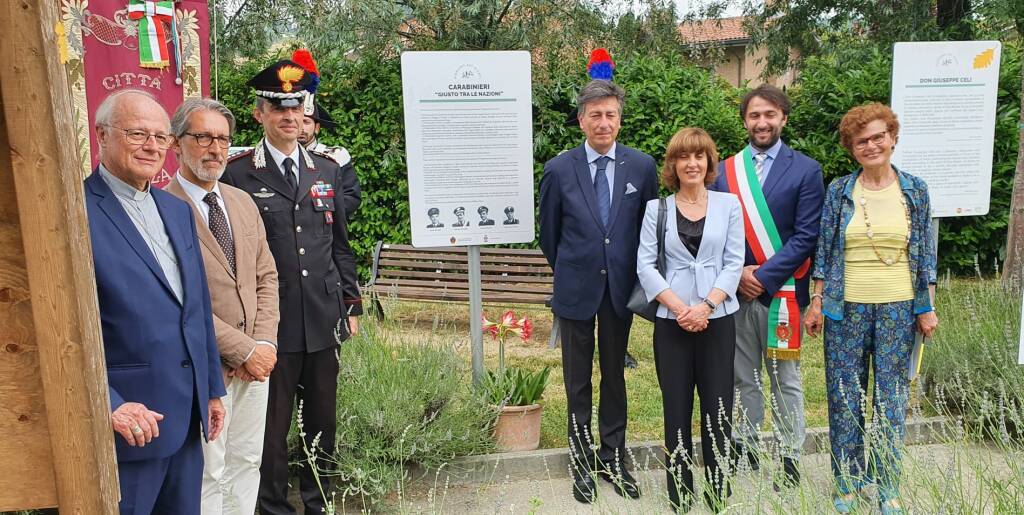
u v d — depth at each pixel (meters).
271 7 12.76
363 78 8.95
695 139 3.64
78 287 1.66
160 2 3.91
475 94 4.47
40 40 1.56
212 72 9.27
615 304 3.89
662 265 3.74
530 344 7.04
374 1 10.06
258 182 3.40
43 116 1.59
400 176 9.00
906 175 3.63
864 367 3.75
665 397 3.75
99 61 3.70
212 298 2.97
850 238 3.62
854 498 3.15
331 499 3.80
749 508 2.92
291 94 3.34
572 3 10.82
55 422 1.69
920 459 3.21
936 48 4.92
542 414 5.10
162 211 2.61
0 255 1.67
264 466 3.44
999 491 2.87
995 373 4.54
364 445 3.92
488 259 7.62
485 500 4.02
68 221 1.63
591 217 3.90
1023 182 6.91
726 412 3.70
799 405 4.05
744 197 3.94
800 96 9.30
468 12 10.48
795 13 12.30
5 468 1.72
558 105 9.17
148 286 2.45
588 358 4.01
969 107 4.98
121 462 2.40
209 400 2.72
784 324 3.85
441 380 4.45
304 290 3.41
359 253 9.10
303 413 3.62
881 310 3.59
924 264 3.58
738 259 3.69
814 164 3.93
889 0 11.41
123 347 2.39
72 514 1.72
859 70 9.16
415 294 7.25
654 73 8.85
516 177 4.58
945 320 5.44
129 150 2.43
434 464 4.16
